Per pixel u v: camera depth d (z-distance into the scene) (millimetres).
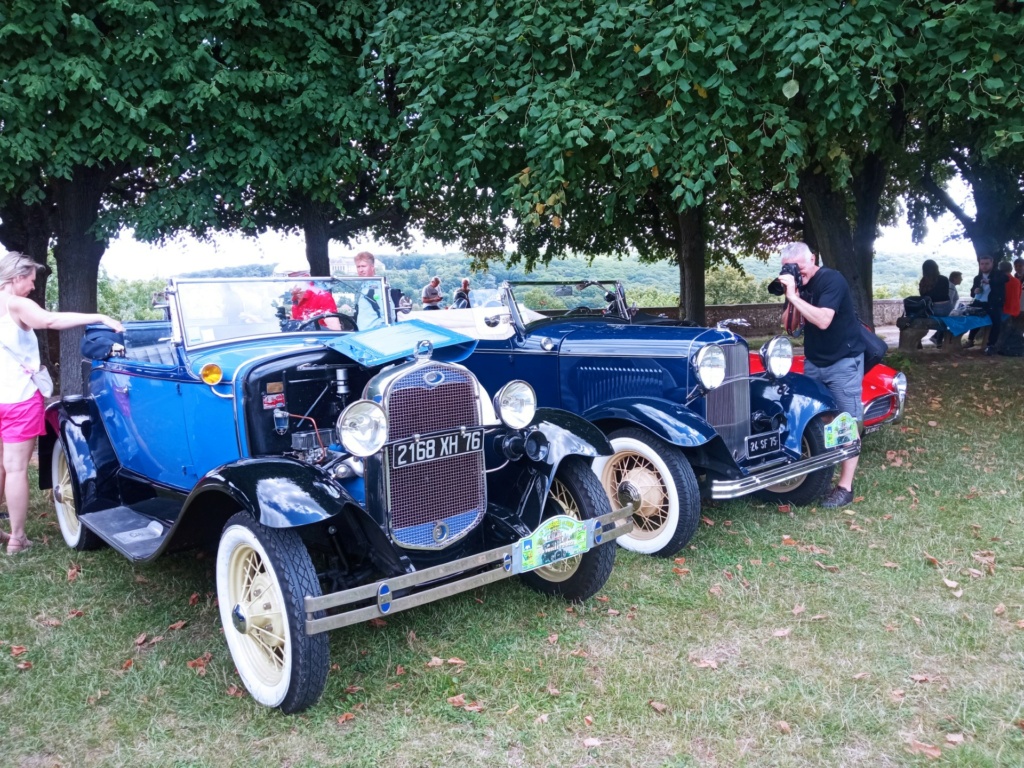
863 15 6461
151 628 3842
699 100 6906
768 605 3971
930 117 7512
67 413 4918
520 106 7141
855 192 12000
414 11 8406
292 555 2988
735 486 4547
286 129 8891
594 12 7246
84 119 7750
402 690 3238
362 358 3459
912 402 9375
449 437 3496
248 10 8312
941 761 2699
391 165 8594
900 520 5191
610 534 3844
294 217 12281
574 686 3244
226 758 2811
